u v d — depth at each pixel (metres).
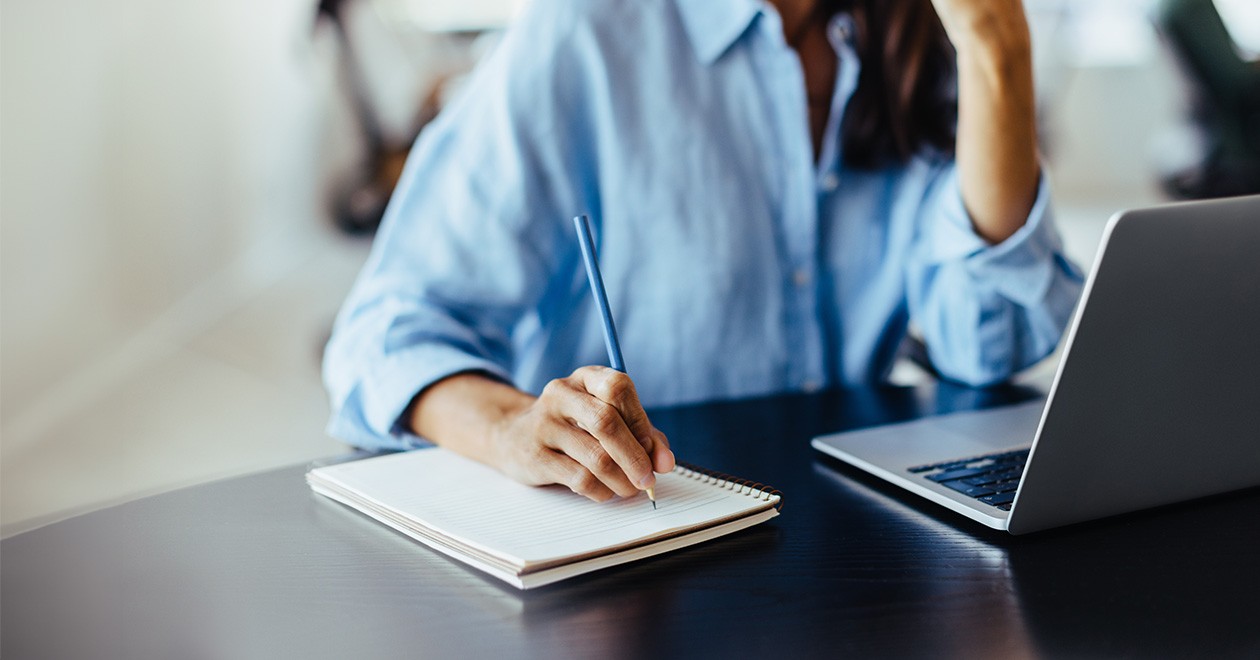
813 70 1.33
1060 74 4.15
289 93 3.76
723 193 1.27
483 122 1.21
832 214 1.33
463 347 1.05
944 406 1.07
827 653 0.54
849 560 0.66
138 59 3.53
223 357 3.35
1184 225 0.61
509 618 0.59
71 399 3.12
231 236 3.78
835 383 1.37
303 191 3.82
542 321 1.29
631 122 1.24
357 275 3.78
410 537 0.73
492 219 1.17
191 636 0.58
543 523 0.70
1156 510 0.73
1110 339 0.62
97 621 0.60
